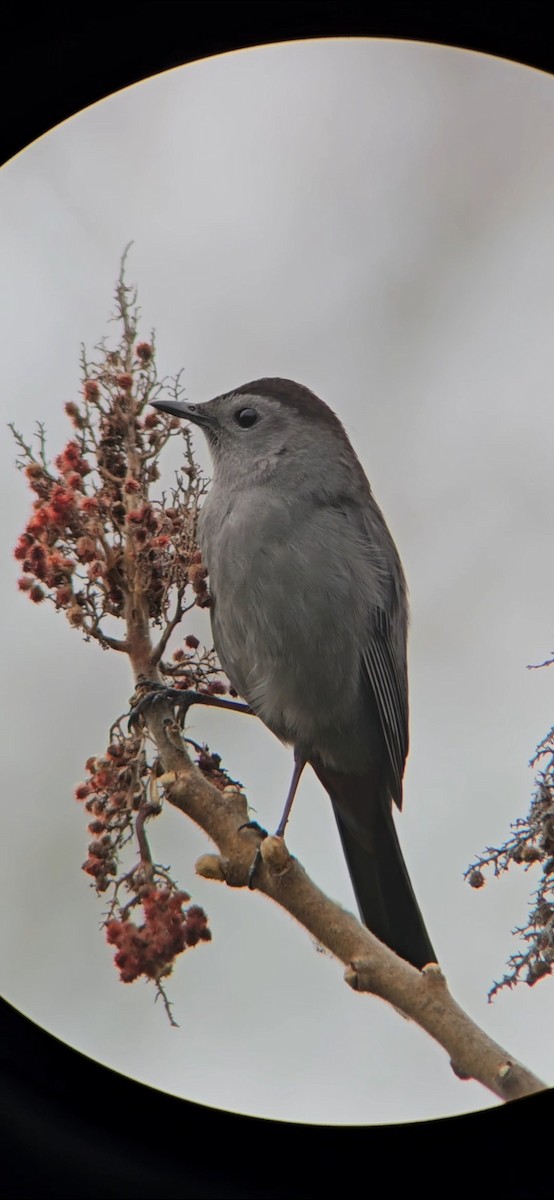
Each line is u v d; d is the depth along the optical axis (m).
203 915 6.69
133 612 7.14
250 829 7.07
